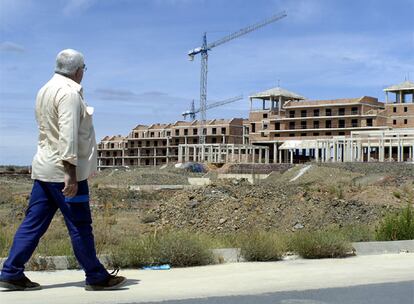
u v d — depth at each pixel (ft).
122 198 131.34
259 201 77.87
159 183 210.18
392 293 22.29
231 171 266.57
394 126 396.57
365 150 366.02
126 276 26.23
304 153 444.96
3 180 217.15
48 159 20.36
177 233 37.04
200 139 508.53
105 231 52.49
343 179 185.16
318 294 21.84
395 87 410.72
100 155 606.55
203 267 30.30
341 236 39.11
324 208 74.13
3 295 20.17
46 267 28.17
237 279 25.48
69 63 20.76
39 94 20.58
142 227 73.41
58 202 20.56
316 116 417.69
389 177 168.96
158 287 22.76
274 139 433.48
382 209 76.07
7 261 20.93
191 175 255.09
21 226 20.92
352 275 27.20
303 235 36.83
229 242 40.01
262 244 33.86
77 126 20.01
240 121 506.48
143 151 560.61
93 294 20.67
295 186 109.60
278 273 27.71
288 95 461.37
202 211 76.59
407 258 35.06
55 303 18.80
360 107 401.29
